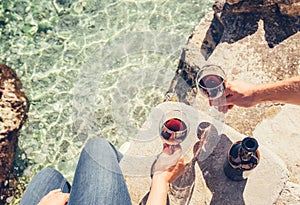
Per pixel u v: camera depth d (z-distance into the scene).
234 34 1.96
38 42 2.27
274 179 1.58
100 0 2.29
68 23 2.29
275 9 1.95
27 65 2.23
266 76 1.88
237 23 1.98
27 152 2.12
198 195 1.58
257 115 1.78
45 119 2.16
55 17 2.30
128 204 1.35
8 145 2.05
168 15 2.23
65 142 2.12
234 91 1.43
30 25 2.29
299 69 1.88
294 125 1.75
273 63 1.89
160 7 2.25
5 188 2.06
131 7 2.28
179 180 1.57
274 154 1.62
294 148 1.71
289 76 1.87
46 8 2.31
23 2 2.30
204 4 2.22
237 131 1.76
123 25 2.26
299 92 1.37
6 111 2.07
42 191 1.52
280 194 1.58
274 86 1.40
